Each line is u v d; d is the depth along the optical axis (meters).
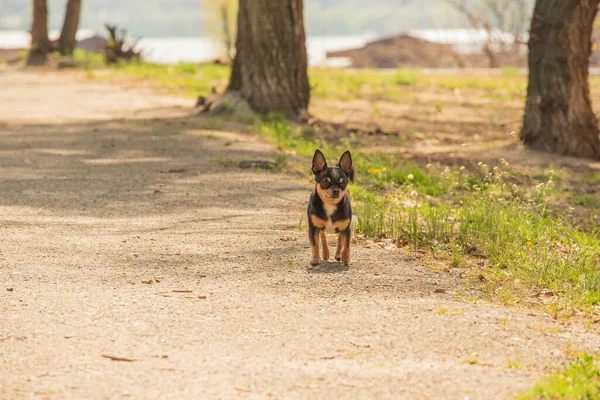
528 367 6.74
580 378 6.40
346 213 9.59
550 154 21.75
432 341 7.23
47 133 21.80
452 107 32.91
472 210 12.30
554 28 21.59
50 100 31.22
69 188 14.55
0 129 22.61
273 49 25.25
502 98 36.38
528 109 22.61
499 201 12.24
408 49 72.56
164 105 29.06
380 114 29.61
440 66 67.25
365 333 7.40
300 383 6.26
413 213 12.05
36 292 8.52
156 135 21.31
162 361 6.69
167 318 7.74
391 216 12.60
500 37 59.47
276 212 12.93
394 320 7.76
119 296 8.44
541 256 10.22
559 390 6.13
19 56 52.19
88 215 12.47
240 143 20.28
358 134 24.02
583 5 21.25
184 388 6.15
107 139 20.64
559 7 21.44
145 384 6.23
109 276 9.23
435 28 67.62
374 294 8.66
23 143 20.02
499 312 8.12
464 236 11.02
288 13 25.19
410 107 32.44
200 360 6.72
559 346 7.25
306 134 23.05
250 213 12.77
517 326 7.71
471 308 8.21
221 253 10.32
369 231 11.52
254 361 6.71
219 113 25.66
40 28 51.34
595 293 9.03
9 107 28.67
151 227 11.73
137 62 49.94
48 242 10.72
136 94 33.53
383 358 6.82
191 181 15.34
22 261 9.74
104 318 7.72
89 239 10.94
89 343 7.07
